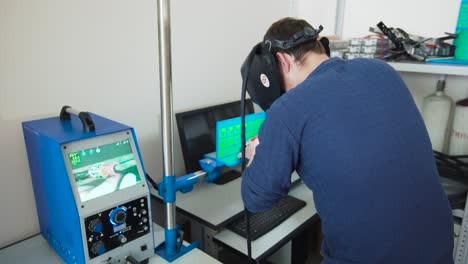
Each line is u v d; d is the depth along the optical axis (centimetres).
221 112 169
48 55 115
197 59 166
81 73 125
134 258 97
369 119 75
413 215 77
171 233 104
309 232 182
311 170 78
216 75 177
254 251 119
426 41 166
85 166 86
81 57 124
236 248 121
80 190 85
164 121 97
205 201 144
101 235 89
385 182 74
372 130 75
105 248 90
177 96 162
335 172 74
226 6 173
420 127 83
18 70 110
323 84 77
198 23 162
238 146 148
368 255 78
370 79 79
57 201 92
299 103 76
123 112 141
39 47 113
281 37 84
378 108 77
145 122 150
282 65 89
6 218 116
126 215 93
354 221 76
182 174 171
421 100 193
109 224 90
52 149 86
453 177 153
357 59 86
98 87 131
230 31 179
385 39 169
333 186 76
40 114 117
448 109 175
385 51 168
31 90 114
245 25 186
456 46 155
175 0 150
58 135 88
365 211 75
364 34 202
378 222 75
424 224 79
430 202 80
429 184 80
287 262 168
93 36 125
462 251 144
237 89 191
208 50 170
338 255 83
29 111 114
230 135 143
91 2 123
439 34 179
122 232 93
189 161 152
